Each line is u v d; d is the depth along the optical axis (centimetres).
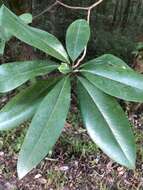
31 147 29
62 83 30
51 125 29
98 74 30
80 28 33
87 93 30
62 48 32
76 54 32
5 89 30
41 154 29
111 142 29
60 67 30
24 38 29
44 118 29
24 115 32
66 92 30
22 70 30
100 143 29
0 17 30
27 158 29
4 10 30
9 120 32
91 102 30
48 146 29
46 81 32
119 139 29
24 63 31
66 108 29
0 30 40
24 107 32
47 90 32
